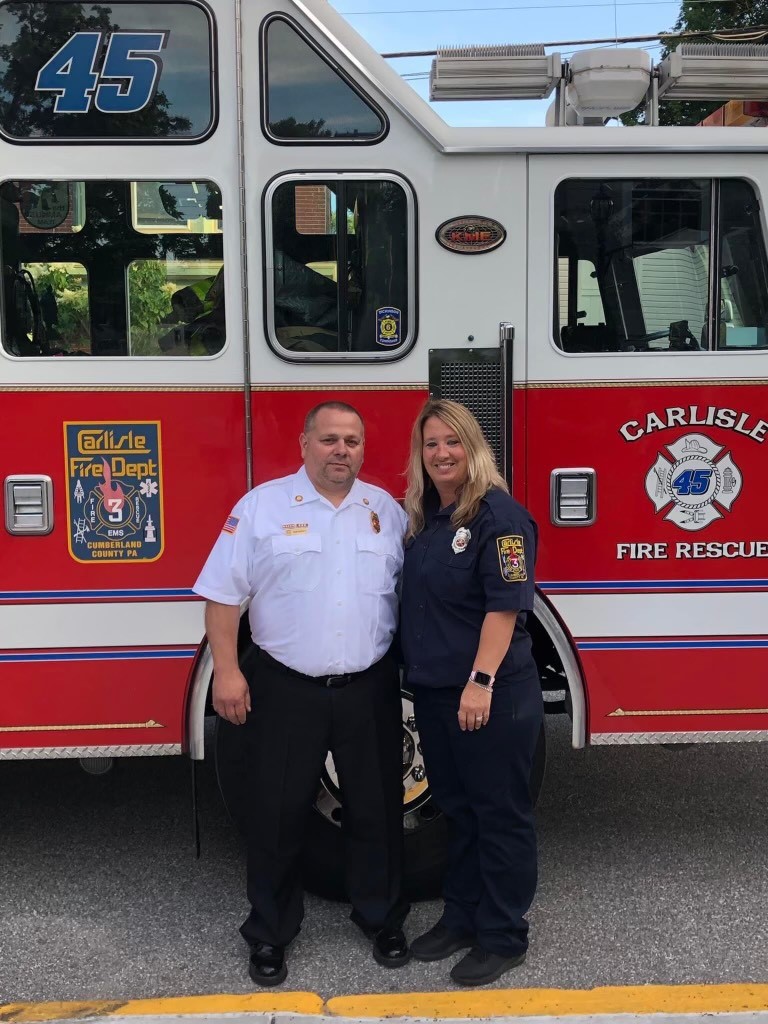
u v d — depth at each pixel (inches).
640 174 122.7
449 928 116.0
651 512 125.5
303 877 129.9
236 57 118.5
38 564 122.3
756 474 125.9
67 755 124.7
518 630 109.3
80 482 121.6
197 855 127.0
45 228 120.1
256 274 120.5
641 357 123.6
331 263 121.2
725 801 164.4
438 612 108.1
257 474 122.6
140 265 120.9
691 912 127.6
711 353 124.2
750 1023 102.0
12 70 118.3
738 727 128.3
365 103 119.6
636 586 126.2
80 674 123.8
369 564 110.2
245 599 122.7
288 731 110.0
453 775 113.3
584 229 123.3
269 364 121.6
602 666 127.2
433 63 136.0
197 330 121.6
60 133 119.2
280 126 119.6
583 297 123.8
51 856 145.0
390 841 115.3
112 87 118.8
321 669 109.0
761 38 191.9
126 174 119.4
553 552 125.4
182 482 122.3
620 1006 104.7
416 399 122.8
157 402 121.6
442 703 110.0
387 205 120.7
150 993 109.1
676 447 125.0
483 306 122.3
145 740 125.0
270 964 111.1
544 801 164.4
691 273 124.6
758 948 118.5
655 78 137.5
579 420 124.1
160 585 123.2
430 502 112.8
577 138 121.3
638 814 159.2
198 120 119.6
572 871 139.3
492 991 108.4
